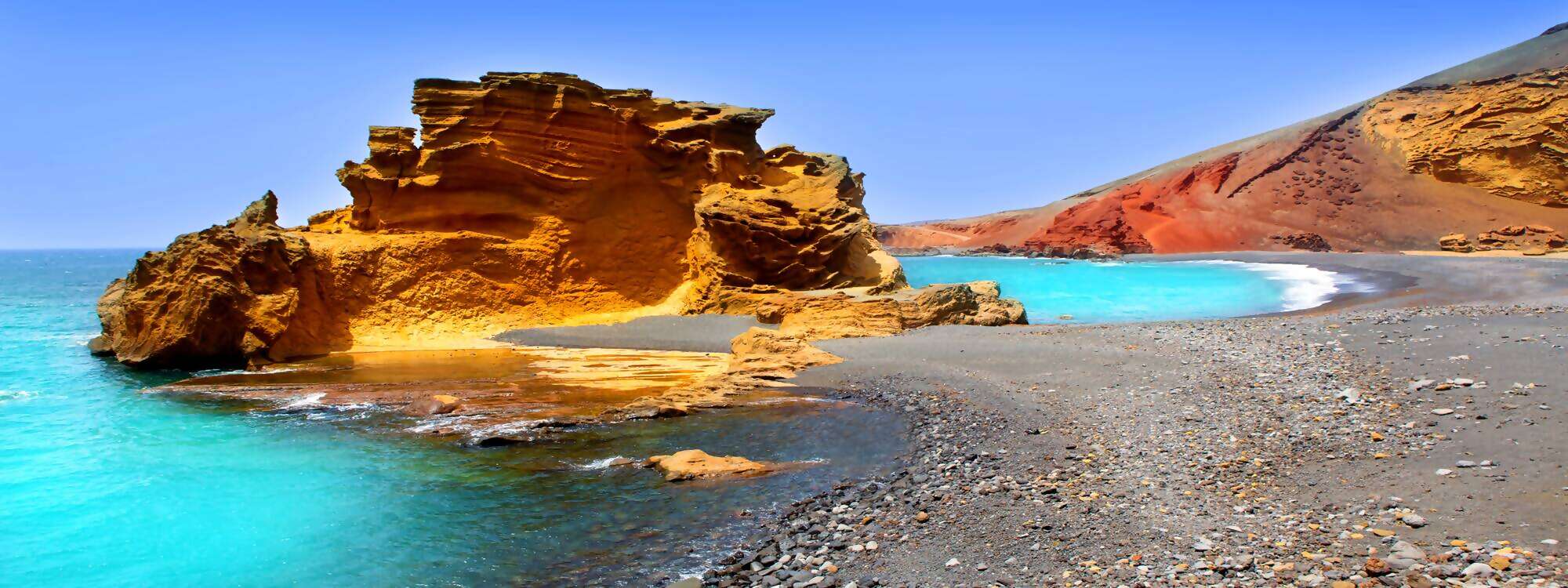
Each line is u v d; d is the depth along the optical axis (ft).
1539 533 28.04
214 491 48.55
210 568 37.78
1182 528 33.47
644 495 45.78
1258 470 39.99
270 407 71.26
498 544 39.50
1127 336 91.09
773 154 162.20
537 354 101.55
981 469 46.19
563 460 53.21
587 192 134.41
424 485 48.75
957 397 66.08
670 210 141.59
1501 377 50.75
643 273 136.98
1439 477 35.06
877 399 68.44
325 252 117.91
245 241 105.19
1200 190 431.84
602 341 109.19
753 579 33.63
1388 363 59.98
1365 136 422.41
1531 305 93.81
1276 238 371.76
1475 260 209.46
